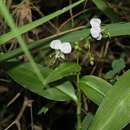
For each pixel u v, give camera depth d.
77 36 0.30
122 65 0.34
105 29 0.30
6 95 0.45
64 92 0.31
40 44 0.30
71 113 0.48
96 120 0.26
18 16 0.40
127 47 0.47
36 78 0.31
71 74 0.30
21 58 0.39
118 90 0.27
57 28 0.42
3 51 0.41
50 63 0.31
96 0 0.34
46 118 0.46
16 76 0.31
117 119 0.26
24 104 0.41
